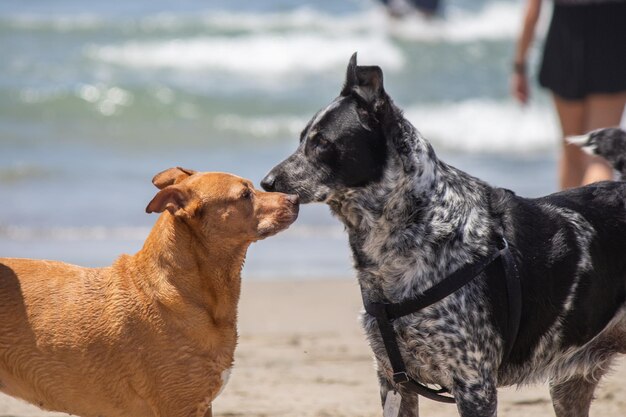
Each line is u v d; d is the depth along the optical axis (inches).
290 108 981.2
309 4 1467.8
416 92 1071.6
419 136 286.5
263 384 396.2
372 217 283.6
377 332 290.0
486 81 1122.7
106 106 932.6
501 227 289.1
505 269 282.8
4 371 278.2
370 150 280.7
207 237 277.7
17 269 282.4
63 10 1393.9
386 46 1237.7
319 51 1182.9
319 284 553.6
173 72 1097.4
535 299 288.2
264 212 280.5
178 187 276.5
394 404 297.0
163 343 274.8
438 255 281.0
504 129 946.1
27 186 727.7
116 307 276.8
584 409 324.8
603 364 316.5
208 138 884.6
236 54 1160.2
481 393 282.7
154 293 276.4
